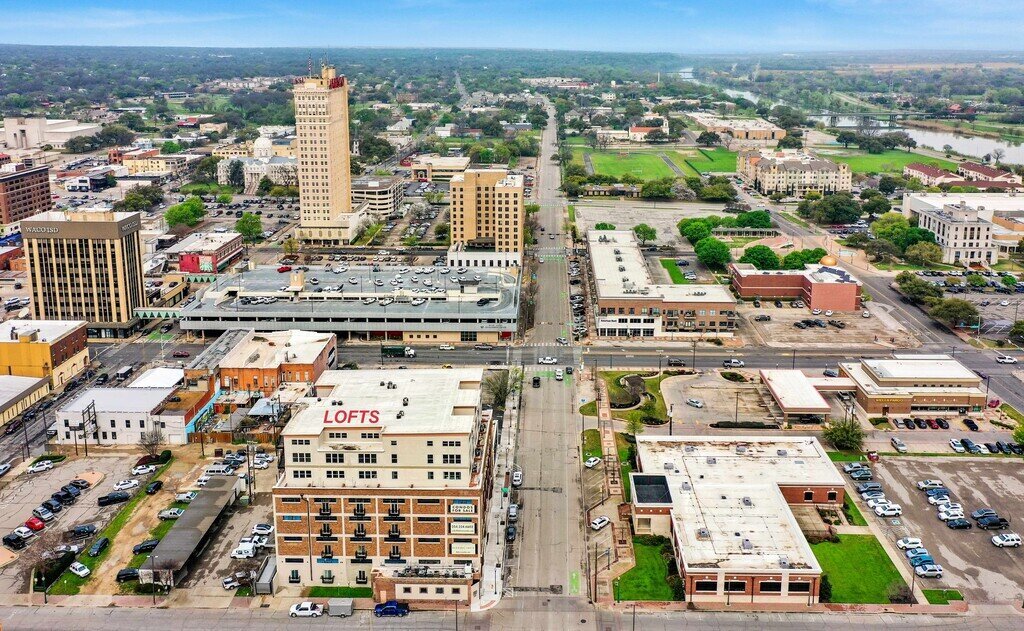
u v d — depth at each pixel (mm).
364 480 193250
